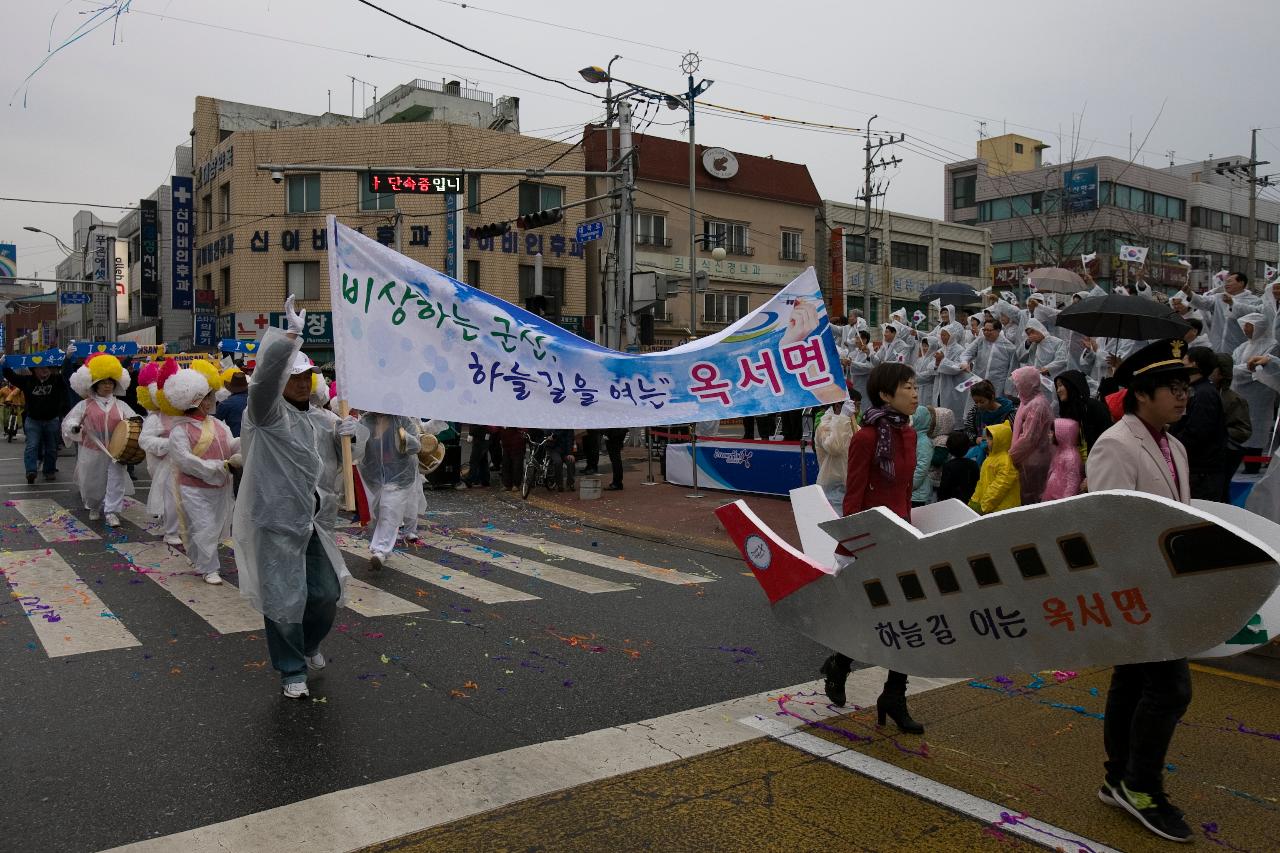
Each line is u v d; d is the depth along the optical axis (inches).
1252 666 214.7
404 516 382.9
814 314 208.1
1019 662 131.9
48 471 597.9
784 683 205.3
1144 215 1537.9
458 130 1173.7
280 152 1202.6
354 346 185.8
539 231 1226.0
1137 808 134.3
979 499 290.0
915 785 150.0
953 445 328.8
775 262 1434.5
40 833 132.0
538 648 231.5
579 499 545.6
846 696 194.9
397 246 985.5
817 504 189.5
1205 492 255.3
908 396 172.7
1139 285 465.7
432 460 380.2
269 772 154.1
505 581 315.3
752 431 689.6
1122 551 116.3
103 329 2199.8
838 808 141.6
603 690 198.8
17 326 3373.5
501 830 134.1
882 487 171.9
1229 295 404.8
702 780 151.8
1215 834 134.1
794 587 168.6
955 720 181.3
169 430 344.5
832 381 207.2
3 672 206.8
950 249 1622.8
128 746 165.0
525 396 194.7
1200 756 164.4
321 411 206.2
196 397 291.1
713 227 1374.3
